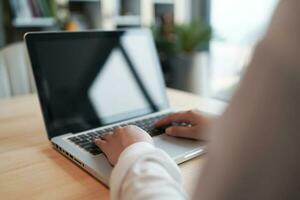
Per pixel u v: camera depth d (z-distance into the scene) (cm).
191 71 236
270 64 26
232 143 28
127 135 59
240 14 238
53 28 229
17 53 142
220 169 28
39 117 95
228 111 29
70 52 80
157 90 99
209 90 222
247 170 27
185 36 251
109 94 86
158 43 244
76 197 50
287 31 26
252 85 27
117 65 90
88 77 83
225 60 245
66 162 63
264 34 28
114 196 42
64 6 237
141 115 90
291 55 26
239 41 235
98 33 87
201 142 67
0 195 51
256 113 27
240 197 28
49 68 76
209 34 258
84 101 81
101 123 81
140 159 45
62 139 71
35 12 220
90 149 65
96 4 246
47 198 50
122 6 261
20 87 142
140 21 266
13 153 67
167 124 76
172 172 45
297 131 27
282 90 26
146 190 38
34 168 60
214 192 28
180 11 292
